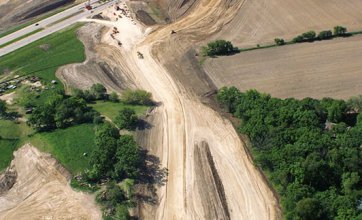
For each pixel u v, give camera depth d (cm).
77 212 11125
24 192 11788
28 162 12550
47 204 11406
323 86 14662
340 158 11100
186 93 14975
